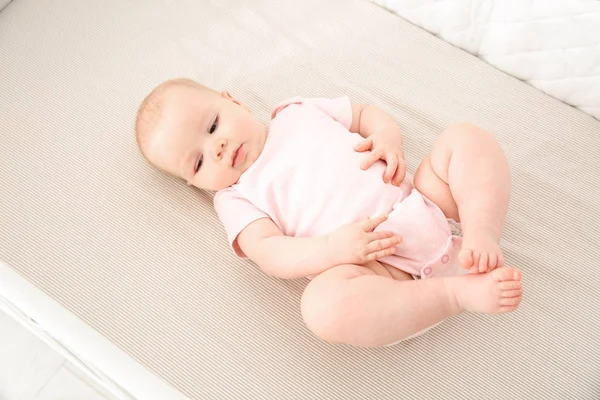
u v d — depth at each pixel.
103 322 1.28
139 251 1.34
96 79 1.55
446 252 1.15
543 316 1.24
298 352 1.24
